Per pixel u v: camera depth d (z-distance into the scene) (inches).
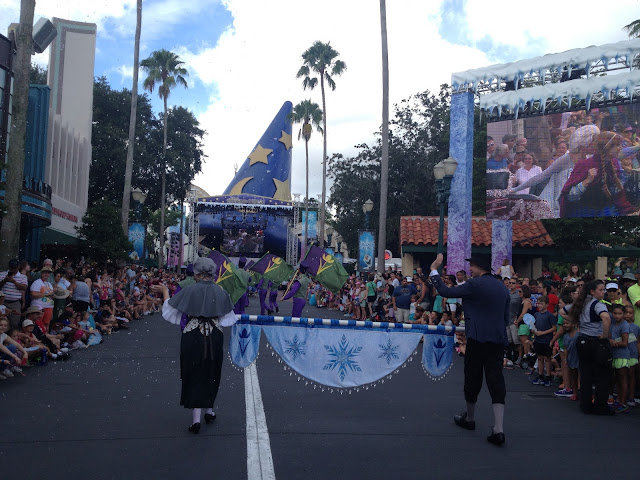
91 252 1048.8
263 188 2208.4
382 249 1013.2
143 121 2000.5
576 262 1114.7
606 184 762.8
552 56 739.4
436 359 298.0
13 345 398.6
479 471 202.2
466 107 778.2
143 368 428.8
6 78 832.3
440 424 272.2
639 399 350.0
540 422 284.5
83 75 1419.8
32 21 566.6
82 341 549.0
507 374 454.3
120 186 1867.6
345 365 295.4
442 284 264.8
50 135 1128.2
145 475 191.5
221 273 546.3
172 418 272.7
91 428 252.4
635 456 224.7
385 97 1018.7
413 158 1690.5
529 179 808.3
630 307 335.9
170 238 2295.8
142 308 938.1
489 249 1008.9
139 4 1190.3
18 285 482.0
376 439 241.3
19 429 249.9
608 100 764.0
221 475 192.4
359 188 1697.8
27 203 777.6
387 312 842.8
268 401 315.9
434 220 1086.4
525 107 811.4
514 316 501.4
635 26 906.7
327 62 1820.9
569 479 195.6
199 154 2082.9
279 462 206.8
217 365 252.8
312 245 635.5
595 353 309.0
